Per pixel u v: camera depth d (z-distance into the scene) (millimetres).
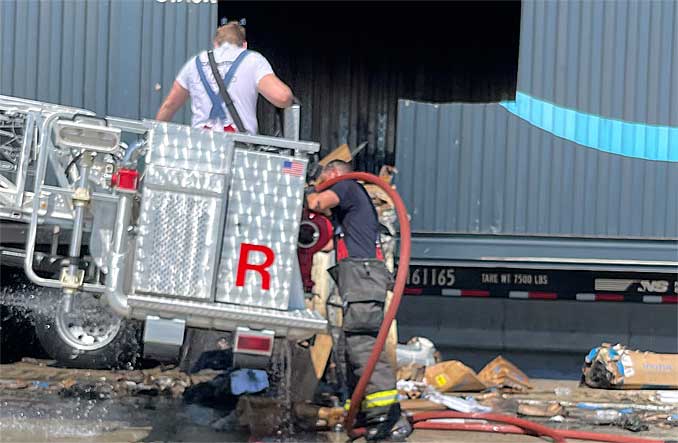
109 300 4598
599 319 8211
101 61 7113
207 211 4574
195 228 4566
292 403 5594
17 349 6965
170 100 5391
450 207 7258
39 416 5426
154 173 4543
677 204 7184
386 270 5188
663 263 7207
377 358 4914
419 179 7277
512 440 5262
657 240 7203
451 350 8242
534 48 7188
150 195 4543
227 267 4609
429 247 7262
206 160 4586
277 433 5273
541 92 7191
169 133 4574
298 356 5910
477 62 10422
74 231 4750
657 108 7168
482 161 7234
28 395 6008
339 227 5215
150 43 7117
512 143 7219
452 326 8312
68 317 5195
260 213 4641
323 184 5262
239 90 5203
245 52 5277
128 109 7129
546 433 5277
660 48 7152
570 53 7176
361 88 10406
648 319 8164
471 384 6469
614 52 7172
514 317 8297
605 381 6824
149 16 7117
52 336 6703
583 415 5969
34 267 5062
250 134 4875
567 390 6758
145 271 4531
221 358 6109
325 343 5945
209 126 5234
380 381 5129
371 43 10438
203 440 5055
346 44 10414
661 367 6781
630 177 7203
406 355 6684
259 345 4613
